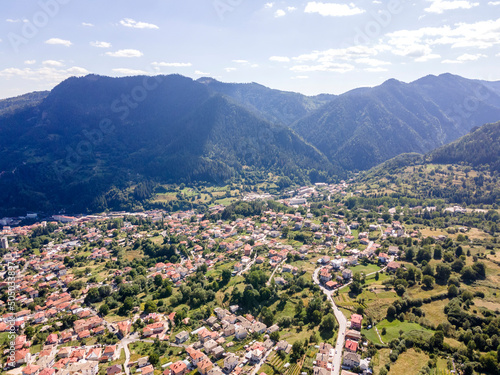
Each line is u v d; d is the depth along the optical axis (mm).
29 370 147500
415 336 155750
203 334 170375
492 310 170750
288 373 140500
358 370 137875
